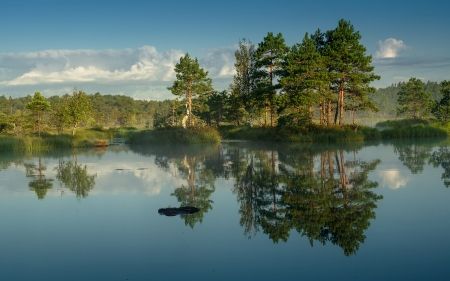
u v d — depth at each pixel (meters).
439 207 10.31
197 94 57.53
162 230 8.80
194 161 22.31
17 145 34.41
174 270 6.60
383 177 15.21
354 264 6.68
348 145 32.53
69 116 56.62
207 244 7.82
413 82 76.88
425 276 6.15
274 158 22.94
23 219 10.01
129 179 16.16
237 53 50.91
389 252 7.19
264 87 46.03
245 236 8.28
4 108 127.94
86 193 13.32
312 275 6.27
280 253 7.26
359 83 41.25
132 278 6.32
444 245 7.46
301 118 41.25
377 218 9.41
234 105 58.84
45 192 13.63
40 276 6.48
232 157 24.17
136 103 187.00
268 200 11.60
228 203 11.34
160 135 40.75
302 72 40.41
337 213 9.95
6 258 7.30
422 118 74.31
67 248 7.78
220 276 6.31
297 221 9.30
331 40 43.81
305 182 14.48
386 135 42.78
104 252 7.51
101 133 60.88
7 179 16.81
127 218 9.91
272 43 45.78
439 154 23.48
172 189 13.73
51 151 33.03
